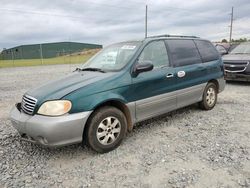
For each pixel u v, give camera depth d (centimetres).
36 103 368
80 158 384
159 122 541
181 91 522
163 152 396
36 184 318
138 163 364
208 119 557
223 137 451
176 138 452
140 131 490
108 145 398
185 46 561
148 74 453
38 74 1684
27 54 5412
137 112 439
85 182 320
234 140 436
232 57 1034
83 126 368
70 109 357
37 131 350
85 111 367
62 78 441
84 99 369
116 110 404
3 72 1972
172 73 499
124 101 414
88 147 412
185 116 580
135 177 327
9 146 429
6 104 748
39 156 393
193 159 370
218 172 331
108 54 498
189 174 329
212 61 621
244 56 1016
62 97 359
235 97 782
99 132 389
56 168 357
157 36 522
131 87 424
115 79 408
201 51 601
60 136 350
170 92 495
